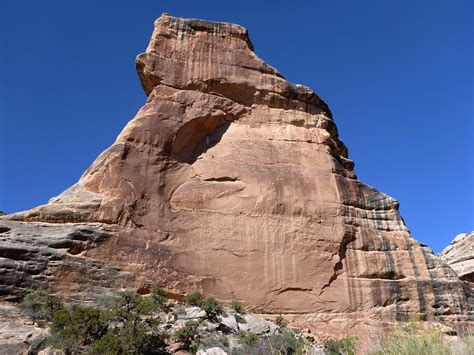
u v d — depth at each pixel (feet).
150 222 78.64
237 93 98.63
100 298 67.41
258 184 88.94
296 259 84.53
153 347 56.95
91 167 82.69
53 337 55.01
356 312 83.66
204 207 84.43
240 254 82.07
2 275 63.46
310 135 100.17
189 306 71.97
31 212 72.54
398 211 98.68
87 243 71.26
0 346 54.19
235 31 102.94
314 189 92.73
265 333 70.23
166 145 86.33
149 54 93.76
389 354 29.30
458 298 89.66
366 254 90.17
